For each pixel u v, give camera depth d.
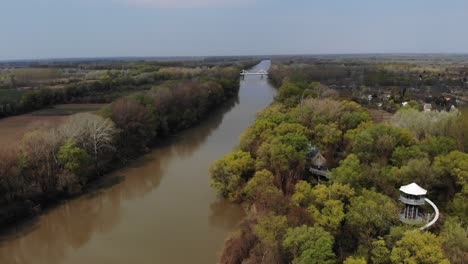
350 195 45.53
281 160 57.00
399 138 61.06
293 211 44.69
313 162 63.00
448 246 36.94
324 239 36.16
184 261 46.00
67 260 47.84
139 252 48.53
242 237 45.53
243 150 69.56
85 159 66.12
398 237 39.00
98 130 74.50
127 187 70.06
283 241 38.12
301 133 67.88
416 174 51.09
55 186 62.97
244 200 60.25
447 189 51.28
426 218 45.38
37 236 53.47
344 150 69.38
